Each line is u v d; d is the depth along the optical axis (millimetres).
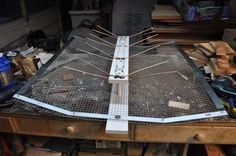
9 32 1713
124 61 975
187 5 1564
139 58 1231
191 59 1263
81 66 1134
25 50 1531
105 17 2629
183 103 864
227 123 851
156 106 853
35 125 940
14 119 934
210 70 1178
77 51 1335
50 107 843
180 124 832
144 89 950
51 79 1017
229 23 1568
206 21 1610
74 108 839
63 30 2867
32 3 2166
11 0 1805
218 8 1505
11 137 1116
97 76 1037
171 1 2182
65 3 2855
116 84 913
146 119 792
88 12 2695
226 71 1159
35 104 865
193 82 1001
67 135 951
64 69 1104
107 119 794
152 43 1541
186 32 1673
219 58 1229
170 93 926
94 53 1289
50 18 2545
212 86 1017
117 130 754
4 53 1397
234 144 981
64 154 1110
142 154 1202
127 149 1192
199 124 852
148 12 2482
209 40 1634
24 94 913
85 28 2189
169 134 888
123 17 2520
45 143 1137
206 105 850
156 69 1111
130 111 825
